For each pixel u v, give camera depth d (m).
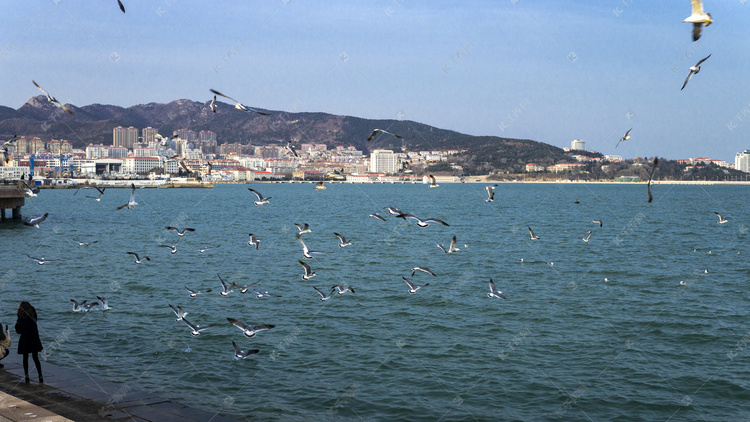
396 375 22.67
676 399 20.84
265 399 20.05
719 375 23.08
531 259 53.03
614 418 19.28
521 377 22.67
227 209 136.75
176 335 27.11
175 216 110.69
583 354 25.41
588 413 19.59
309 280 41.62
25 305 19.48
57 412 17.08
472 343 26.72
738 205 162.50
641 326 29.78
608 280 42.38
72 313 31.02
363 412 19.34
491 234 78.19
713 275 44.75
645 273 45.47
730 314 32.31
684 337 28.02
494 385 21.83
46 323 28.83
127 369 22.33
